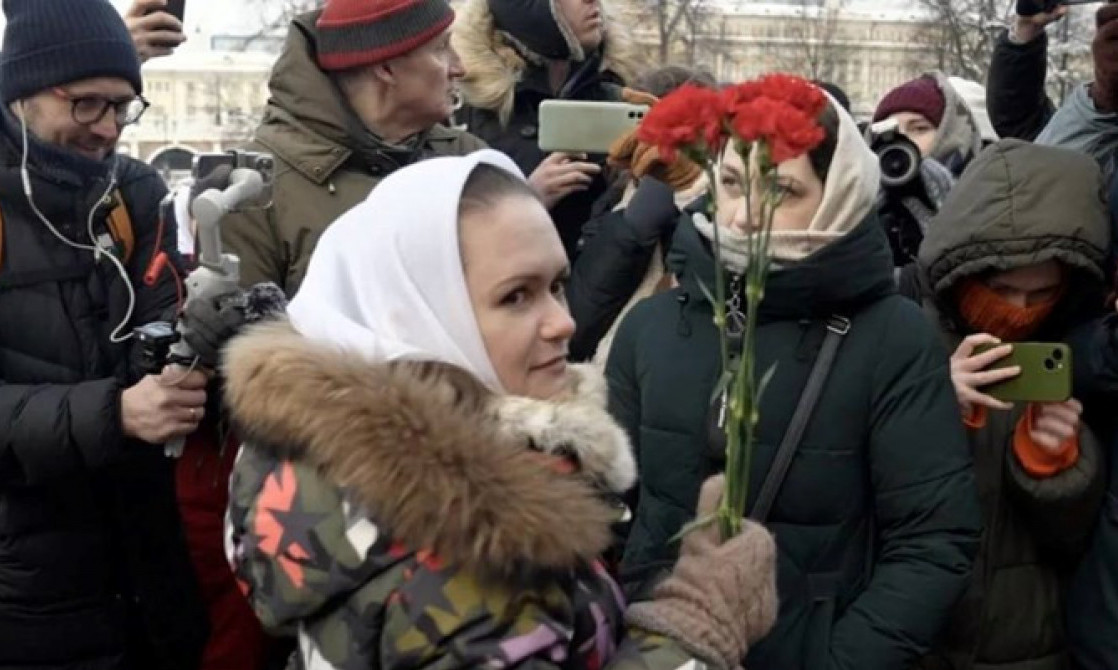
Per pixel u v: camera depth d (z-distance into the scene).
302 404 1.41
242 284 2.76
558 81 3.87
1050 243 2.28
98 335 2.51
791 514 2.10
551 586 1.40
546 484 1.41
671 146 1.60
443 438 1.38
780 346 2.13
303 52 2.91
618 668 1.50
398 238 1.50
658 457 2.22
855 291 2.10
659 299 2.34
